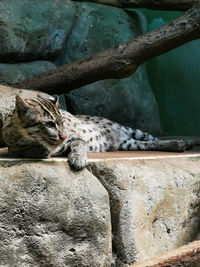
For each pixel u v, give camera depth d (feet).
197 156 15.24
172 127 26.05
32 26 20.31
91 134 16.75
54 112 11.15
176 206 13.61
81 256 11.19
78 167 11.42
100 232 11.44
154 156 14.25
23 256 10.47
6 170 10.51
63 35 21.29
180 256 11.21
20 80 19.83
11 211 10.32
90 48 21.81
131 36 23.18
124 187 12.32
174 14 25.31
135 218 12.30
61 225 10.93
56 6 21.12
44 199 10.71
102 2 22.67
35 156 11.61
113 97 22.43
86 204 11.26
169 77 25.81
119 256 12.17
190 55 26.04
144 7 22.43
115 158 12.92
